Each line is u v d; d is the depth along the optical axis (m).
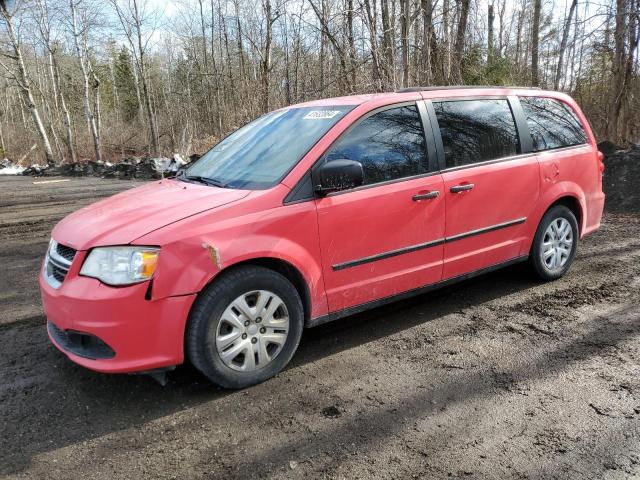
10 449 2.76
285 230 3.32
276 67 15.91
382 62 10.65
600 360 3.52
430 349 3.77
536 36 19.91
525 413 2.94
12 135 42.72
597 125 15.05
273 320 3.34
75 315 2.96
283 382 3.37
